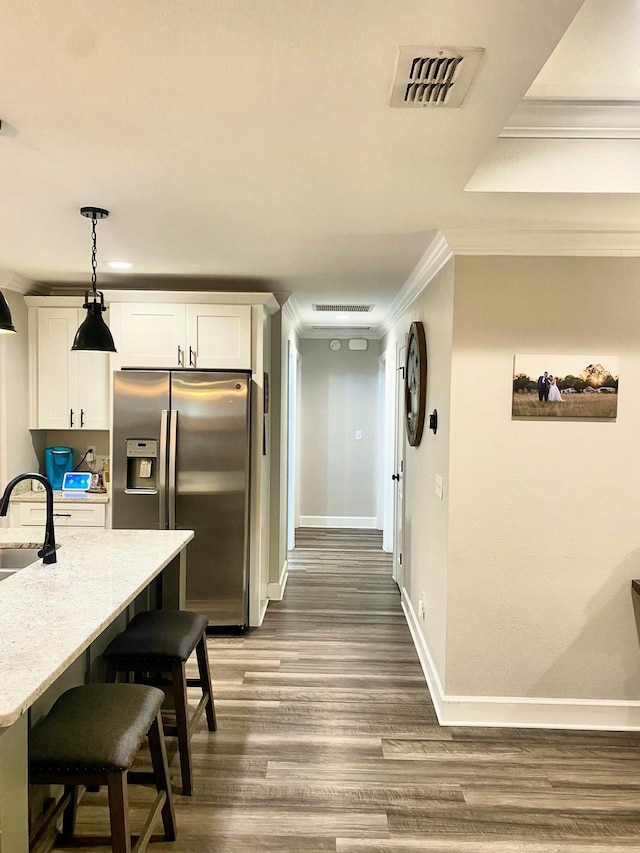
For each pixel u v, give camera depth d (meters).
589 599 2.85
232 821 2.17
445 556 2.91
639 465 2.81
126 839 1.57
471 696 2.88
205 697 2.69
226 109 1.57
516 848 2.07
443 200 2.29
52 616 1.74
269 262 3.43
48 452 4.33
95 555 2.46
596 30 1.59
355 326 6.62
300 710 2.97
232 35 1.23
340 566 5.64
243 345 3.98
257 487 4.05
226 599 3.92
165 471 3.86
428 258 3.17
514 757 2.61
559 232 2.67
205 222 2.63
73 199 2.33
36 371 4.16
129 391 3.89
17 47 1.28
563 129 2.14
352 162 1.92
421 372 3.61
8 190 2.22
